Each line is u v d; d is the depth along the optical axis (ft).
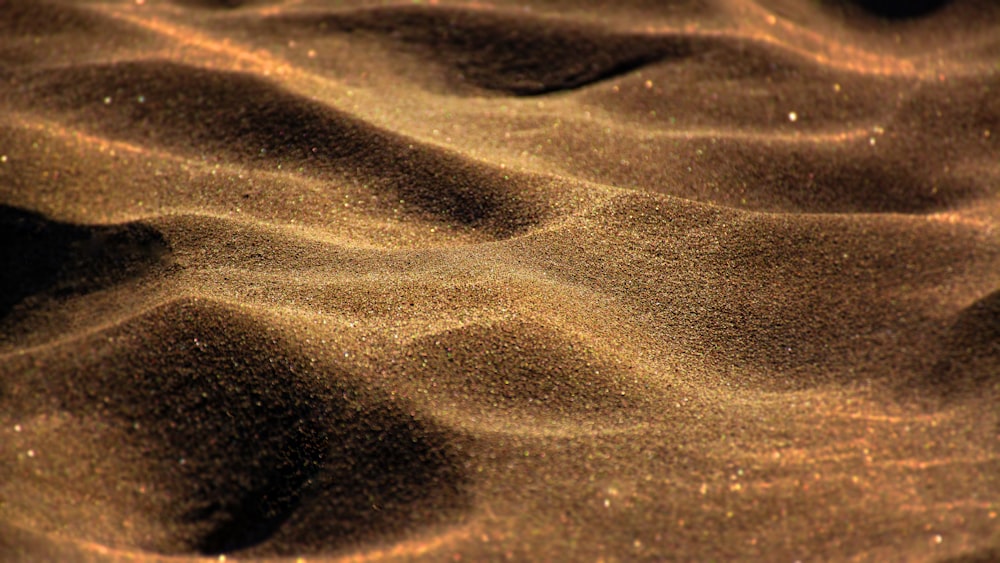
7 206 2.29
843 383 2.22
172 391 2.19
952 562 2.13
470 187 2.32
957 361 2.22
